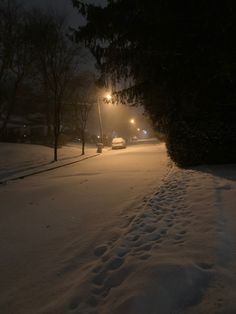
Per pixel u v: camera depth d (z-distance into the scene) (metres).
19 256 4.38
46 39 24.55
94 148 39.22
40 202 7.90
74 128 50.00
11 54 30.47
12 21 29.41
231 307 2.46
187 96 11.21
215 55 9.30
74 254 4.25
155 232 4.46
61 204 7.47
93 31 13.28
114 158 21.30
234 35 8.81
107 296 2.93
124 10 11.76
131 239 4.36
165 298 2.68
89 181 10.86
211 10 8.66
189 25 10.00
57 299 3.09
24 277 3.72
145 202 6.71
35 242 4.91
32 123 50.25
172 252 3.58
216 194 6.04
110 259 3.76
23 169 16.53
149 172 12.04
